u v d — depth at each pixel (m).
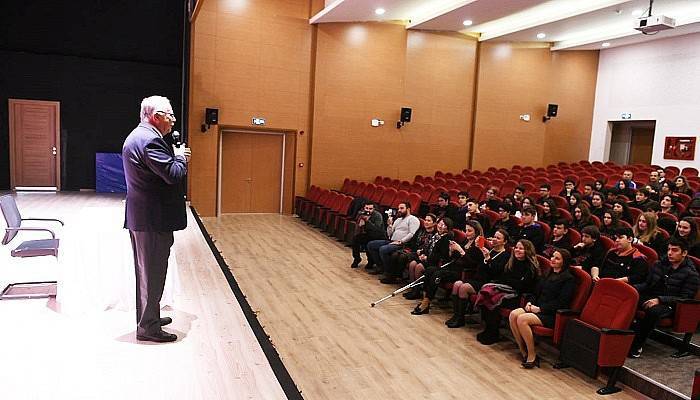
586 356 2.02
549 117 6.97
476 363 2.21
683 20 5.28
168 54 6.43
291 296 3.04
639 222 2.83
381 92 6.23
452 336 2.52
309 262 3.88
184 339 1.56
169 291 1.88
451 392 1.94
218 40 5.48
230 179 5.88
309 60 5.92
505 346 2.42
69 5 5.99
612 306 2.08
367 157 6.25
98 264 1.77
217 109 5.42
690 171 5.47
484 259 2.73
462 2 5.08
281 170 6.11
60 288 1.79
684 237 2.59
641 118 6.61
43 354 1.40
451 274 2.79
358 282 3.39
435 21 5.79
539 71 6.93
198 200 5.59
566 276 2.27
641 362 2.12
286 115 5.87
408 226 3.50
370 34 6.11
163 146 1.39
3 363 1.34
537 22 5.82
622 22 5.66
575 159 7.25
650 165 6.27
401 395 1.90
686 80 6.07
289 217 5.90
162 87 6.46
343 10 5.39
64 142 6.15
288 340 2.38
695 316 2.16
